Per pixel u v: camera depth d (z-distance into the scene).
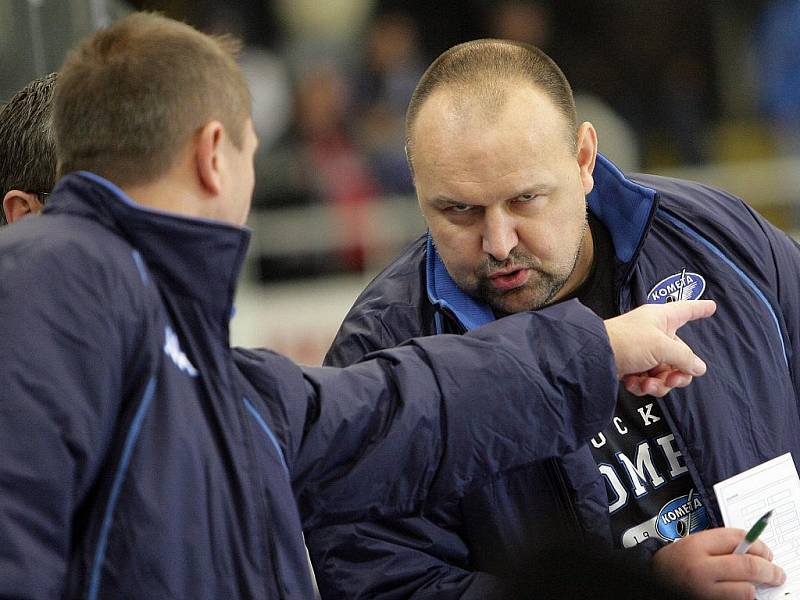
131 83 5.25
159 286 5.25
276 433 5.57
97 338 4.82
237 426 5.24
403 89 25.64
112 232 5.15
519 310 6.95
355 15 27.42
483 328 6.27
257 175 22.94
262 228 20.20
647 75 26.72
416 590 6.59
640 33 26.91
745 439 7.01
